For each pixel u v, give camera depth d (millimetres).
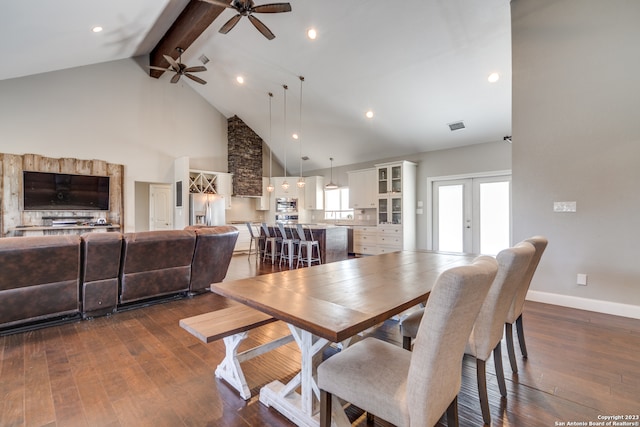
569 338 2520
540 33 3383
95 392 1819
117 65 6781
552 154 3344
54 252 2713
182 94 7816
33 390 1834
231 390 1852
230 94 7453
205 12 4539
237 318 1946
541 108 3396
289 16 4469
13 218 5562
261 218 9641
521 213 3531
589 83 3127
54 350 2367
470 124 5602
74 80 6211
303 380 1533
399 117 6000
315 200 8977
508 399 1738
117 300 3213
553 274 3385
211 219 7586
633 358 2178
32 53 4711
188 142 7910
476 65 4398
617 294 3023
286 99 6719
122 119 6840
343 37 4582
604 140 3062
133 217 6984
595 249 3129
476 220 6125
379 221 7215
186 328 1811
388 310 1327
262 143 9203
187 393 1818
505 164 5711
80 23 4230
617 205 3014
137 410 1659
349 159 8273
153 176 7309
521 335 2217
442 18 3889
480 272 1015
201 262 3834
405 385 1138
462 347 1174
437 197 6684
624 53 2955
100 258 3008
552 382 1901
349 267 2350
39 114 5812
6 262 2510
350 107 6180
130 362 2184
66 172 6090
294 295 1556
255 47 5387
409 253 3180
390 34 4305
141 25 5137
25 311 2688
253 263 6570
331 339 1091
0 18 3441
